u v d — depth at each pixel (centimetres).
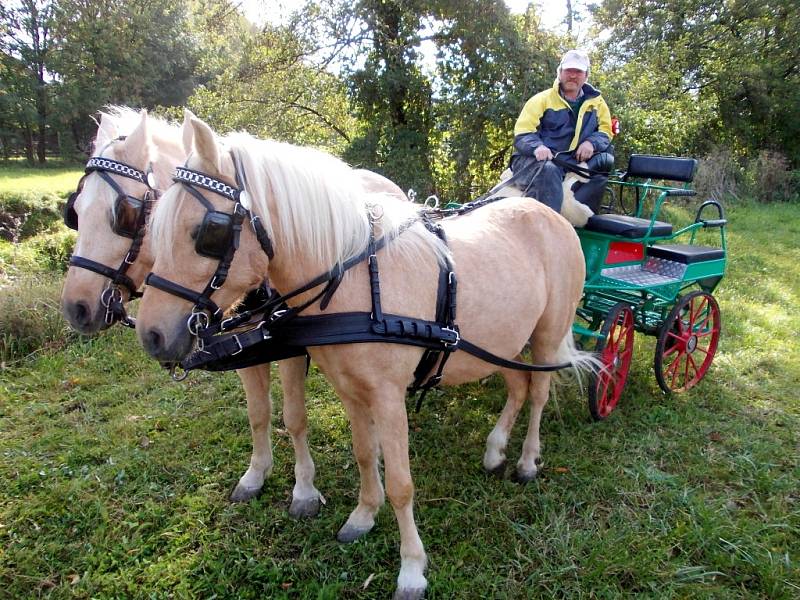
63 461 337
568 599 241
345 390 228
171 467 333
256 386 296
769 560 258
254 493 309
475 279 248
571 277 311
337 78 959
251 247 192
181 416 394
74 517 290
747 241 1021
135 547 271
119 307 258
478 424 389
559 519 284
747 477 326
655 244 466
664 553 263
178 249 181
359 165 957
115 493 309
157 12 2553
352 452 354
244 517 293
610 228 373
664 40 1861
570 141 415
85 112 2430
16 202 854
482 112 886
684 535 274
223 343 215
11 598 244
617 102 953
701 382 453
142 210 255
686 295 414
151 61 2550
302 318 213
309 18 940
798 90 1789
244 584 251
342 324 206
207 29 1325
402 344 214
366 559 261
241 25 1228
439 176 980
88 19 2402
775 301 684
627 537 272
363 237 212
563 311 310
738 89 1755
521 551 268
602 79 959
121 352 492
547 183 367
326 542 275
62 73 2378
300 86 980
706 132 1811
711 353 460
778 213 1356
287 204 198
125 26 2448
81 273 248
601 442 358
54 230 793
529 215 299
